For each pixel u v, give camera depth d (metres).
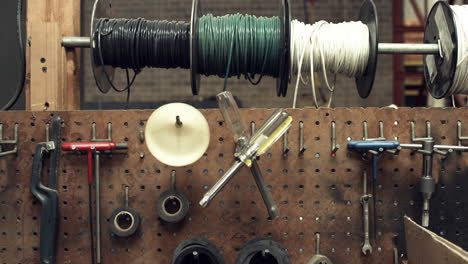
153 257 1.42
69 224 1.42
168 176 1.42
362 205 1.42
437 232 1.42
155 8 5.20
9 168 1.42
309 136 1.42
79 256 1.42
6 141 1.40
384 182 1.42
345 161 1.42
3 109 1.53
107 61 1.56
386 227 1.42
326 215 1.42
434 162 1.42
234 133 1.25
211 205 1.42
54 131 1.40
